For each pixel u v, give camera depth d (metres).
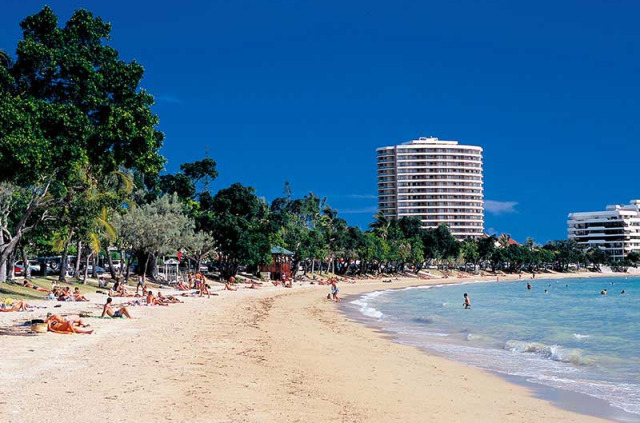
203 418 10.66
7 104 20.95
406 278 161.00
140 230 60.28
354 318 40.72
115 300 44.59
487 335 30.12
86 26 24.22
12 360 15.89
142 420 10.26
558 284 143.00
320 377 16.38
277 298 60.59
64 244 55.78
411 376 17.58
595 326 35.81
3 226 44.22
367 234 145.88
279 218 112.12
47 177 31.70
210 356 18.64
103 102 23.80
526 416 12.93
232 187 87.88
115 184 56.25
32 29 23.89
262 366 17.44
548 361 21.39
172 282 70.81
